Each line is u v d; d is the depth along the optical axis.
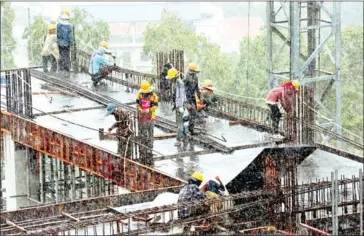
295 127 32.56
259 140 32.81
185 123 32.59
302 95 32.59
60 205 25.61
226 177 28.98
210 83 34.25
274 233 23.59
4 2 73.38
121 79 40.12
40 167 36.59
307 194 27.88
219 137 33.06
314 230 23.89
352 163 31.86
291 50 42.00
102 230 24.64
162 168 30.09
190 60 73.62
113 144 32.41
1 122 36.59
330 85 43.88
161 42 73.75
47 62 42.34
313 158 32.25
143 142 30.89
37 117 36.00
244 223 24.97
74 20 74.44
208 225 24.09
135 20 91.81
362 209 25.02
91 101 38.25
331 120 43.31
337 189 24.22
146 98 30.89
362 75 79.06
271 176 25.58
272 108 33.34
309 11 43.72
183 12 96.25
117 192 31.70
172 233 24.11
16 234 23.12
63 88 39.81
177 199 25.17
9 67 73.50
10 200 36.50
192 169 29.94
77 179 36.75
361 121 74.94
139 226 24.83
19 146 36.22
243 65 74.50
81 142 32.00
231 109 36.66
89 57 42.91
